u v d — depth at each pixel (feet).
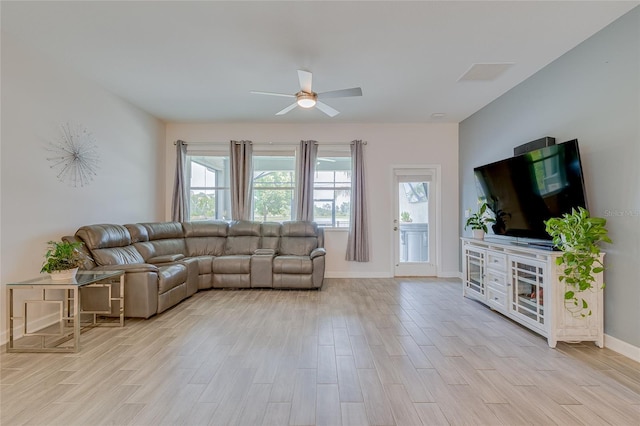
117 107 13.76
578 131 9.46
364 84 12.38
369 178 17.99
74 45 9.55
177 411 5.75
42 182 10.13
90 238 10.82
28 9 7.82
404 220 18.28
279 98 13.97
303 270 14.73
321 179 18.37
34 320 9.86
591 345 8.65
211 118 17.02
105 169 13.06
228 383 6.70
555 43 9.36
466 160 16.93
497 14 7.95
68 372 7.16
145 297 10.49
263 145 18.07
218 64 10.75
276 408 5.85
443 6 7.66
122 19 8.25
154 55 10.17
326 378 6.91
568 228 8.22
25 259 9.54
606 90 8.52
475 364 7.58
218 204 18.58
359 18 8.16
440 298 13.50
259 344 8.73
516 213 11.46
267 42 9.34
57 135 10.66
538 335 9.37
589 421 5.49
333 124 17.95
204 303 12.78
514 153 12.19
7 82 9.01
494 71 11.21
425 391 6.42
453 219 17.99
